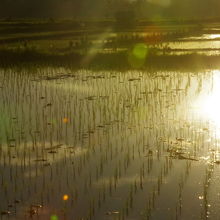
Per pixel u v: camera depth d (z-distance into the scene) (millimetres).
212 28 54188
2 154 12719
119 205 9672
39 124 15367
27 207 9602
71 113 16625
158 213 9312
